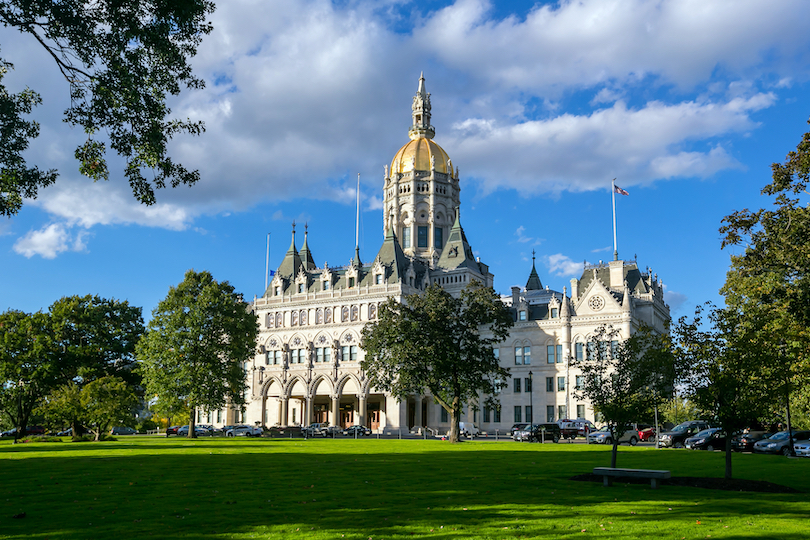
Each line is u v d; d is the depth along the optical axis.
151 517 24.56
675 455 55.50
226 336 106.62
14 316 108.19
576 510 25.92
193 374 92.38
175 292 96.06
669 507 26.86
